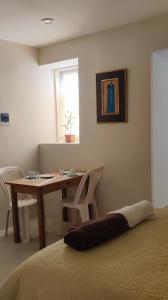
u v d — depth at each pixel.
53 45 4.05
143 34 3.29
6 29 3.40
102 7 2.85
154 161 3.41
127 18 3.18
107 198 3.73
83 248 1.56
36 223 4.07
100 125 3.71
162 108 3.60
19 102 4.00
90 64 3.73
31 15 3.00
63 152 4.09
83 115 3.86
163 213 2.20
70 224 3.97
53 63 4.11
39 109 4.30
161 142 3.61
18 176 3.87
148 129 3.35
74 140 4.32
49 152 4.23
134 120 3.44
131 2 2.75
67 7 2.82
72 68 4.38
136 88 3.40
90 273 1.35
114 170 3.65
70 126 4.48
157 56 3.41
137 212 1.97
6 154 3.87
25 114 4.09
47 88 4.41
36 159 4.30
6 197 3.47
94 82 3.72
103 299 1.23
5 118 3.82
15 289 1.49
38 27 3.36
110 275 1.32
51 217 4.29
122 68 3.48
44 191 3.10
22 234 3.46
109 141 3.66
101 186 3.77
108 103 3.61
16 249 3.21
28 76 4.11
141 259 1.46
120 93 3.50
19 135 4.02
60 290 1.34
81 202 3.50
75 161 3.98
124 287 1.23
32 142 4.21
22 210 3.43
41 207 3.07
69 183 3.44
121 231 1.79
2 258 2.98
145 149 3.39
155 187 3.45
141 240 1.70
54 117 4.56
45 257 1.54
